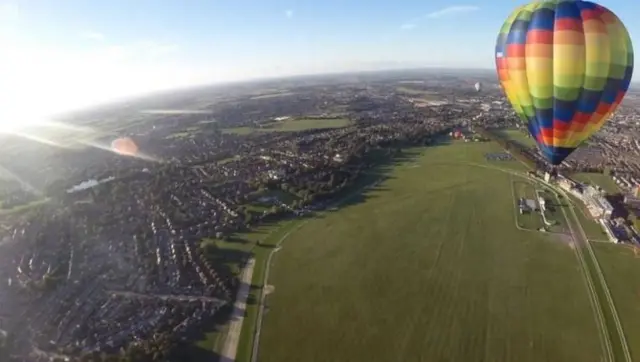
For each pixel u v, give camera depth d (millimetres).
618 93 53344
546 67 53031
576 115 54562
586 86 52312
